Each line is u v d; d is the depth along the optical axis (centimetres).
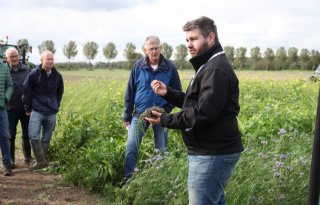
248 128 675
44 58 685
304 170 468
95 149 584
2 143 647
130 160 546
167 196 466
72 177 591
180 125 322
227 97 318
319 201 205
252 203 435
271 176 455
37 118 688
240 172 468
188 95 332
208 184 327
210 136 321
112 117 749
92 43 7294
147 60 553
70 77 3725
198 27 320
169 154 547
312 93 1173
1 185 594
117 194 515
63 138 716
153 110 343
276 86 1542
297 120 727
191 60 329
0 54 1215
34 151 689
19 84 719
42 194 552
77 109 1227
